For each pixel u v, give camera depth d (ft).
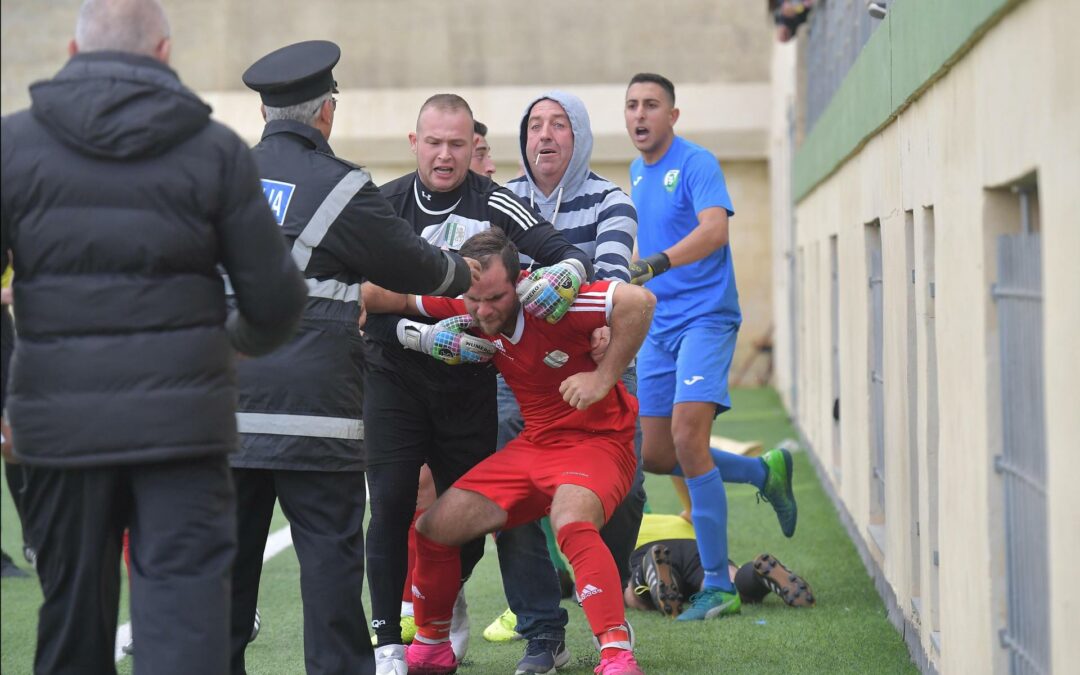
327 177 43.14
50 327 34.22
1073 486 30.83
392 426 52.11
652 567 66.44
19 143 34.24
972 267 41.42
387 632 52.21
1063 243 31.01
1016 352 37.70
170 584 34.86
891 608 63.82
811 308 126.52
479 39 228.22
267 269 35.70
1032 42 33.50
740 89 224.94
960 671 44.83
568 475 48.96
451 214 52.06
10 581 84.02
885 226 65.10
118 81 33.86
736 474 74.23
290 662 58.54
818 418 118.21
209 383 35.17
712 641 59.77
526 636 54.75
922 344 52.90
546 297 47.29
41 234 34.12
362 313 50.88
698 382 65.51
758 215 230.27
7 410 35.06
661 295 68.54
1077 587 30.78
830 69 107.04
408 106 228.84
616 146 226.79
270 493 45.21
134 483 35.29
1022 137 34.65
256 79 44.01
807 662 55.62
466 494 50.44
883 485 72.90
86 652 36.04
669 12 225.56
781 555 82.33
